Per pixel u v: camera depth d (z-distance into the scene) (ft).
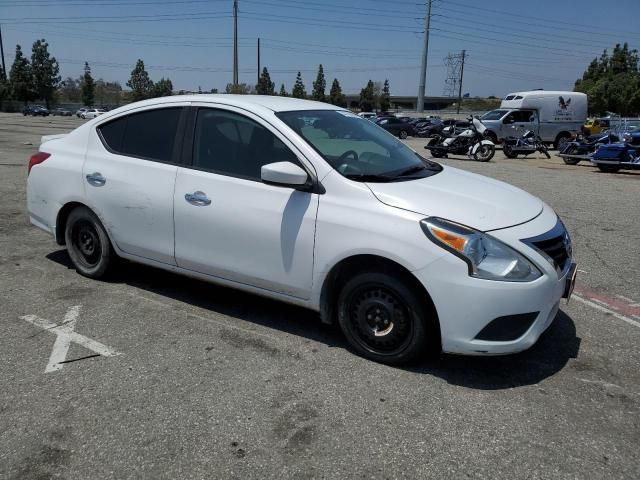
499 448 8.66
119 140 14.52
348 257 10.87
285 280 11.78
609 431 9.14
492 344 10.02
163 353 11.57
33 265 17.01
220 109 12.91
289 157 11.73
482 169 50.19
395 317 10.82
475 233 10.07
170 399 9.86
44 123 128.26
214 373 10.78
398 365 11.09
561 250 10.98
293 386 10.36
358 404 9.80
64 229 16.02
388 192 10.89
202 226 12.66
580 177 43.27
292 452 8.50
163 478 7.94
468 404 9.85
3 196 27.71
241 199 12.06
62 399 9.83
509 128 79.51
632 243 21.33
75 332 12.46
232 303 14.28
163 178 13.32
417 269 10.11
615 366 11.37
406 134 126.00
